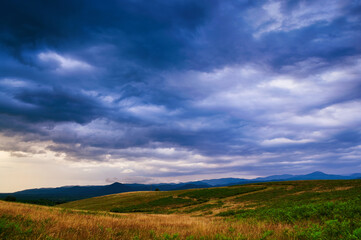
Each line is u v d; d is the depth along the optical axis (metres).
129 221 12.80
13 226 7.30
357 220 9.48
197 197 62.78
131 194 84.31
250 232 8.42
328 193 35.84
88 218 12.78
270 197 46.16
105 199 80.31
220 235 7.71
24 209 13.54
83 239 6.95
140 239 7.67
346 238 6.90
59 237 6.79
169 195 71.75
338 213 11.64
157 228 9.89
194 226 11.26
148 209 54.53
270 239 7.27
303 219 12.05
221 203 48.34
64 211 17.62
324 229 8.12
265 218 14.62
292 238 7.42
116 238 7.50
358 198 18.17
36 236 6.52
